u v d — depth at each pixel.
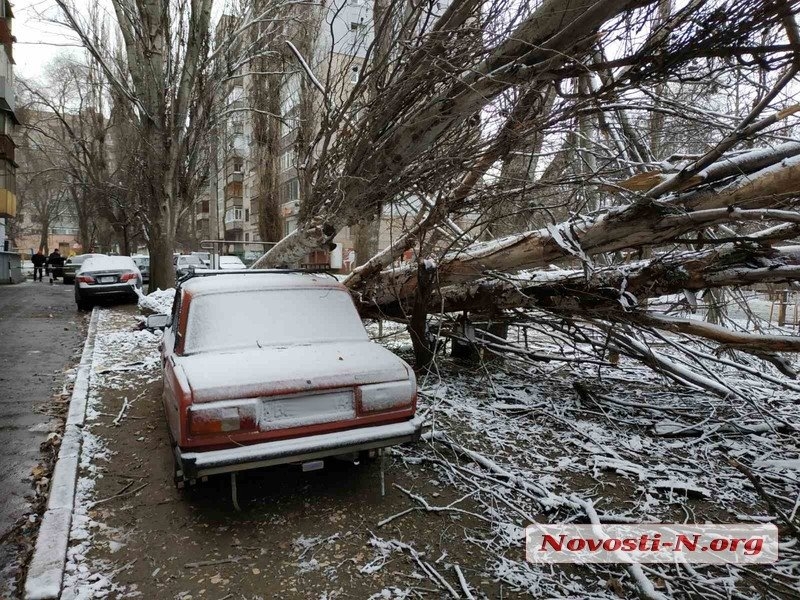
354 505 3.42
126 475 3.82
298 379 3.06
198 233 51.09
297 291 4.11
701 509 3.45
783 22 3.25
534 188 4.79
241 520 3.23
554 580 2.68
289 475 3.83
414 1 4.48
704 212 3.92
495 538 3.07
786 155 3.91
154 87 13.20
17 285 22.72
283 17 11.87
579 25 3.46
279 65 14.62
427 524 3.21
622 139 5.75
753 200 3.95
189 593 2.56
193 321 3.67
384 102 4.69
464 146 4.67
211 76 13.58
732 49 3.42
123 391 5.86
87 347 8.10
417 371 6.21
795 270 3.93
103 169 25.25
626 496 3.60
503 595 2.58
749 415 5.19
